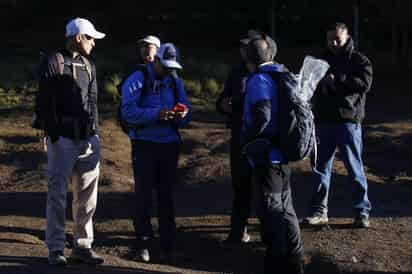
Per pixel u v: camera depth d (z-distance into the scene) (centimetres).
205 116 2094
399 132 1847
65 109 808
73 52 822
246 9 3744
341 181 1388
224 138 1750
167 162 928
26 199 1317
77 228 856
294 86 775
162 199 942
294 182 1395
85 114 820
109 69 2547
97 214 1200
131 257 968
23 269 793
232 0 3756
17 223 1127
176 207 1244
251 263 981
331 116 1037
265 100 771
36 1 3762
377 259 964
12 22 3675
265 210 782
